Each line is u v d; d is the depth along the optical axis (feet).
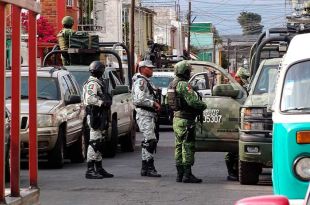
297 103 29.86
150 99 54.80
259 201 20.26
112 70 76.13
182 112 50.93
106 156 72.23
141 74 55.01
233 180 53.36
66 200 43.70
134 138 80.74
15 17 28.07
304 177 27.71
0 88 26.43
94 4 190.90
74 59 82.23
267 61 51.85
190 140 51.13
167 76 119.85
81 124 66.69
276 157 29.01
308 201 18.74
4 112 26.63
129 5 232.12
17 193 28.76
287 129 28.25
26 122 56.65
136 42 244.83
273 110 30.71
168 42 312.71
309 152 27.76
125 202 43.11
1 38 26.40
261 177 55.52
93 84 53.26
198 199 44.24
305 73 30.76
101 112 53.36
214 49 370.94
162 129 120.16
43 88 63.41
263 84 49.96
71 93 66.44
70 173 57.31
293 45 32.24
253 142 46.03
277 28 62.28
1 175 26.68
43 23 139.95
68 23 83.25
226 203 42.75
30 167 30.83
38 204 30.86
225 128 51.29
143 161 55.42
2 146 26.66
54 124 58.75
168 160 68.64
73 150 65.98
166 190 47.93
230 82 55.16
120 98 74.95
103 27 197.98
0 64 26.40
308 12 64.64
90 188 48.67
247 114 46.57
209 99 51.93
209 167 62.75
